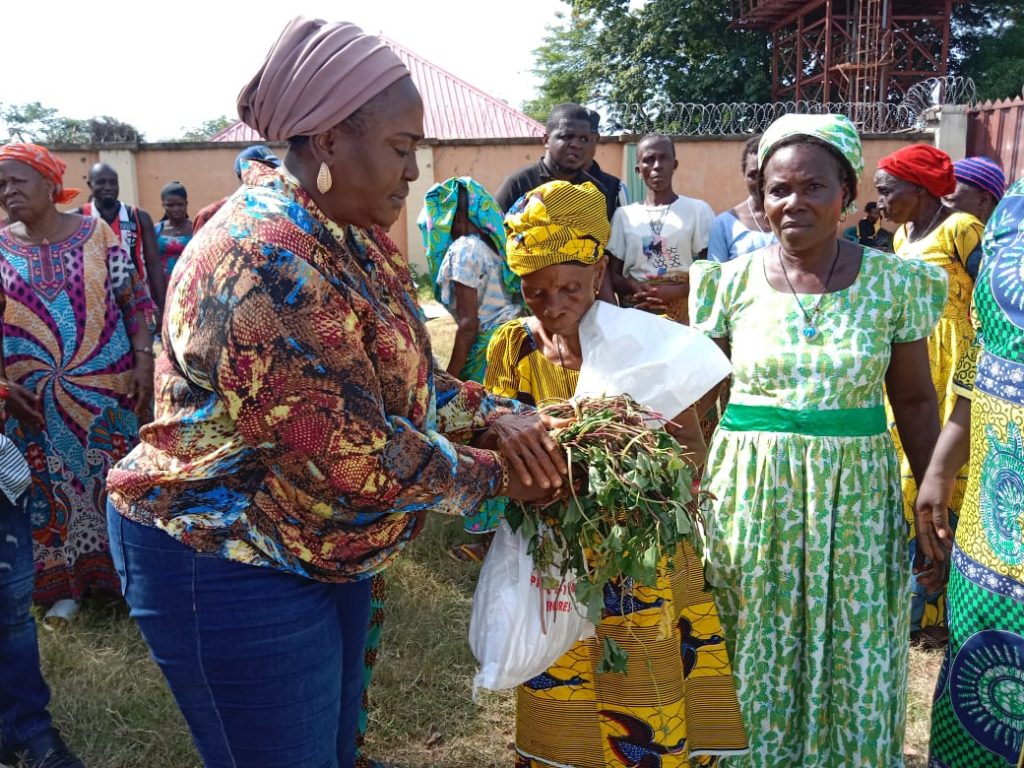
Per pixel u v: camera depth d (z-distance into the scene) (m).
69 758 2.88
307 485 1.65
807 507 2.38
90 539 4.11
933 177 3.97
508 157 17.25
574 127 5.02
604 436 2.04
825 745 2.47
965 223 3.78
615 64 31.22
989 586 2.09
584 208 2.17
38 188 3.83
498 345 2.44
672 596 2.22
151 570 1.76
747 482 2.44
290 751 1.82
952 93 17.28
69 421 3.99
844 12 26.69
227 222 1.62
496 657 2.11
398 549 1.86
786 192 2.34
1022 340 1.95
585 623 2.16
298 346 1.57
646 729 2.14
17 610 2.77
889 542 2.44
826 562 2.38
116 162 16.92
